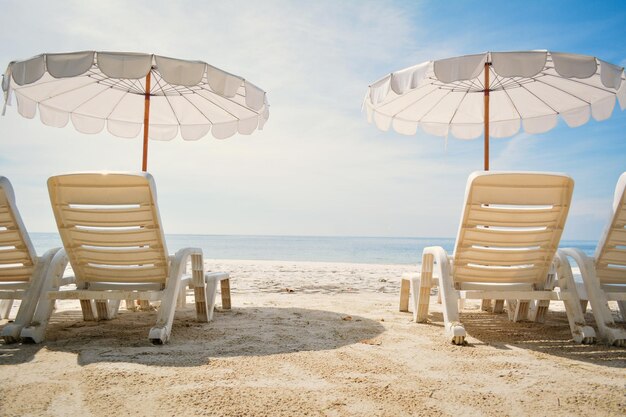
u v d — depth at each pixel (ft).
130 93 17.70
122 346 8.58
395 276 29.07
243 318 12.09
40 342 8.96
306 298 16.99
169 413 5.16
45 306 9.34
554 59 10.84
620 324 11.87
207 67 11.12
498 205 9.57
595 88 15.47
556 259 10.20
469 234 9.70
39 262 9.73
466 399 5.73
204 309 11.34
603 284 10.25
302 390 6.01
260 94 12.70
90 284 10.15
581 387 6.25
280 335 9.71
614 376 6.81
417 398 5.75
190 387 6.07
